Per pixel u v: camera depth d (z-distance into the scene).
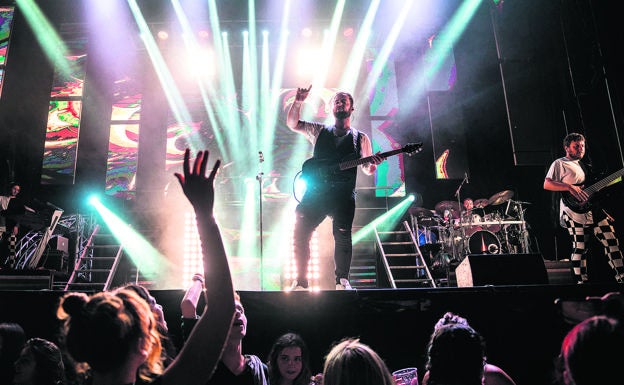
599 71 7.79
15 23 10.69
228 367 2.72
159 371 1.50
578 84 8.06
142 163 10.62
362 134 4.56
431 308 3.81
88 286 7.32
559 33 8.60
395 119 10.91
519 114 9.50
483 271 4.33
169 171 10.60
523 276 4.32
